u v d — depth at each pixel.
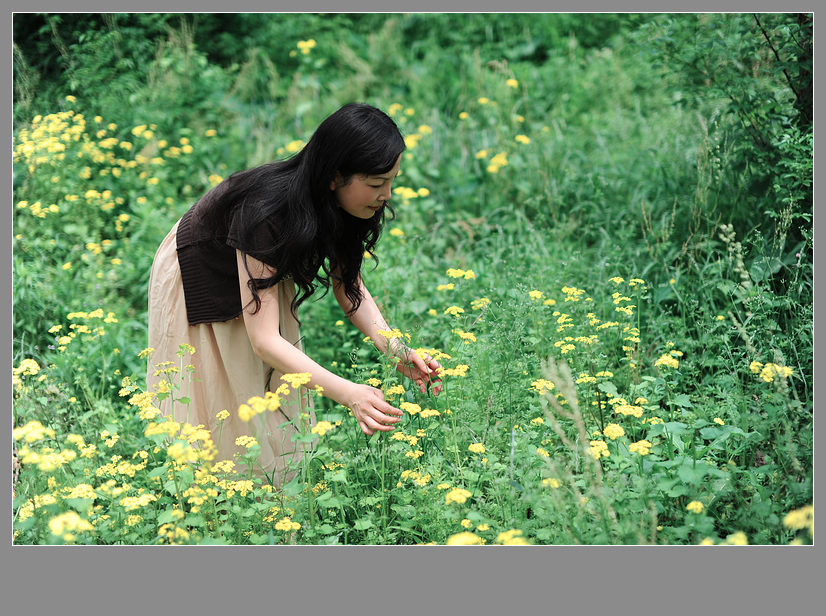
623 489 2.58
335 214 2.74
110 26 6.57
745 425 2.96
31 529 2.65
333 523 2.87
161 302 2.98
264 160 5.89
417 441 2.79
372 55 7.36
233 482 2.67
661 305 4.15
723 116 4.72
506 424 3.04
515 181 5.48
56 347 4.00
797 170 3.83
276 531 2.70
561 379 3.02
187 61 6.57
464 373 2.91
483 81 6.89
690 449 2.75
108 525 2.65
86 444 3.22
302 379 2.50
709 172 4.38
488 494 2.79
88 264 4.79
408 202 5.22
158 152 5.84
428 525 2.64
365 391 2.68
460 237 5.16
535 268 4.28
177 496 2.57
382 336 3.16
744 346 3.48
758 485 2.71
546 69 7.37
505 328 3.64
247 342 2.94
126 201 5.47
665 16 4.79
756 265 3.83
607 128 6.23
